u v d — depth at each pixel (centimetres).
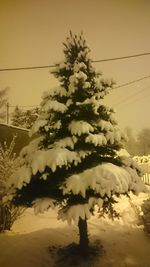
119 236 525
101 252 459
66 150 374
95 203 365
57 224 571
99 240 500
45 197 389
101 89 407
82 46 427
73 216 356
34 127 388
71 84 391
